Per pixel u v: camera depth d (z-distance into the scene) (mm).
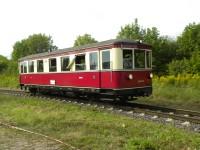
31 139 10633
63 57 21875
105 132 11039
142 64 18281
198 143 9258
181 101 20781
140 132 10773
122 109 16984
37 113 15547
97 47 18250
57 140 10312
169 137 9789
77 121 13117
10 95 27562
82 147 9617
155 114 14836
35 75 26219
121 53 17297
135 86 17891
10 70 65250
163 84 28391
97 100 20422
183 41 57875
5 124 13367
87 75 19281
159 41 58094
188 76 36562
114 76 17188
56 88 23000
